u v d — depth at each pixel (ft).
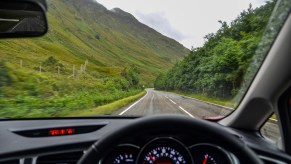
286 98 9.87
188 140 7.80
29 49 212.02
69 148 9.02
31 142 9.43
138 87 212.43
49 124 11.39
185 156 7.03
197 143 7.71
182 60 231.50
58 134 10.41
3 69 52.54
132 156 7.54
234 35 77.71
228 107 12.17
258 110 10.98
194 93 97.25
